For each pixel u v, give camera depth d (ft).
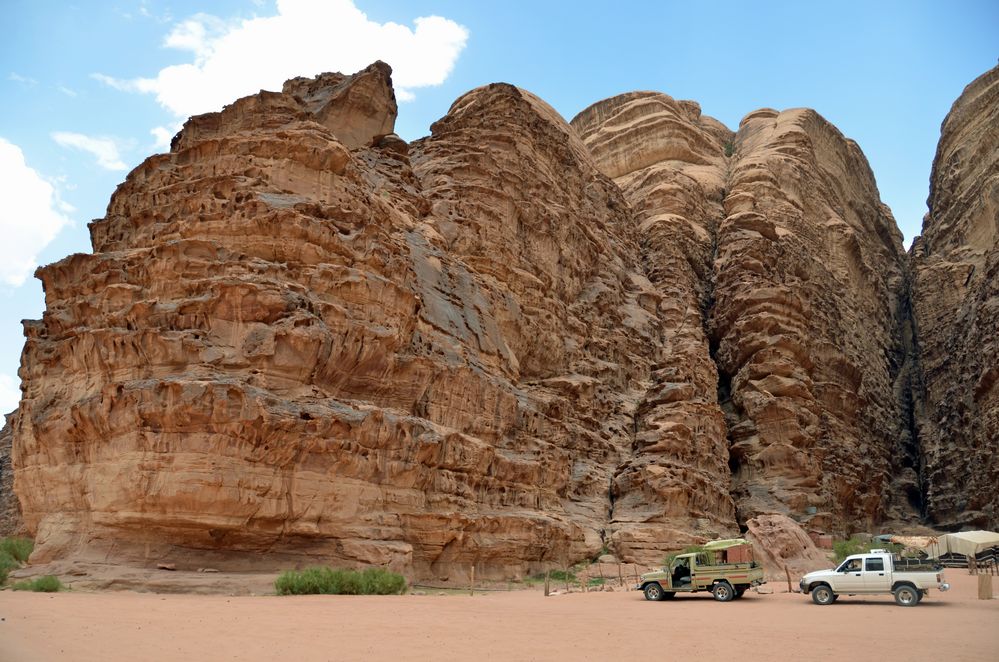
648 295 226.79
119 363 88.69
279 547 84.89
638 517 151.23
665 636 54.44
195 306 89.61
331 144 110.52
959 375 247.09
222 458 79.87
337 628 52.90
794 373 208.13
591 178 248.11
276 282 92.58
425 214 151.12
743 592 94.89
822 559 136.26
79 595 69.15
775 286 224.53
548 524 124.67
